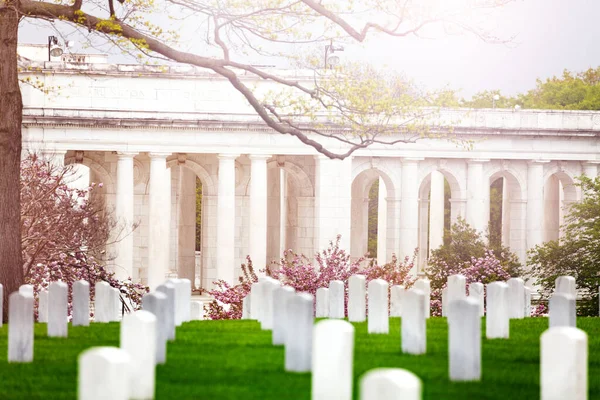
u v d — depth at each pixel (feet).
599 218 374.84
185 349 128.06
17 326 120.57
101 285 171.63
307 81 407.85
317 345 90.48
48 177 275.59
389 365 115.24
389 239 439.63
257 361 118.11
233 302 272.72
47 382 107.55
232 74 226.79
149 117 402.52
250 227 416.67
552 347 88.17
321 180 420.36
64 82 400.26
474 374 107.14
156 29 220.64
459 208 448.24
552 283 357.41
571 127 453.17
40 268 250.98
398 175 436.35
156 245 408.87
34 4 205.16
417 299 123.85
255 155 414.21
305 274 273.13
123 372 80.28
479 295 171.22
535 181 451.53
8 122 197.47
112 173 427.33
